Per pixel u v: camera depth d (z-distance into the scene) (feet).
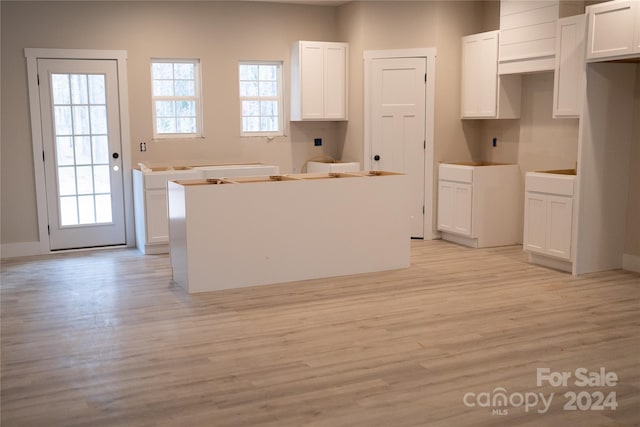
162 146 24.38
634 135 19.24
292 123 26.53
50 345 13.39
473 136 25.49
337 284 18.19
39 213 22.80
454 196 24.06
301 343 13.38
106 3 22.95
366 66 25.23
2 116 21.98
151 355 12.78
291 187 18.17
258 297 16.87
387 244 19.84
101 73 23.15
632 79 19.03
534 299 16.51
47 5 22.13
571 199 18.88
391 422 9.84
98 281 18.79
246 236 17.75
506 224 23.90
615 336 13.65
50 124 22.65
